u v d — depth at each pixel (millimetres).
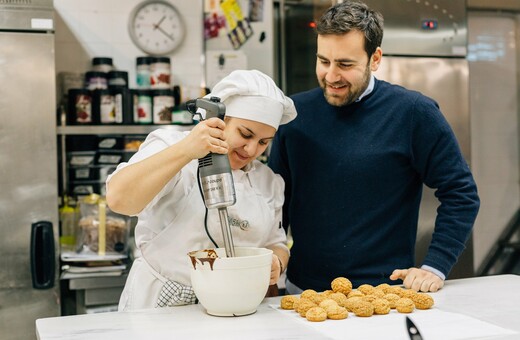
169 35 3227
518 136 3604
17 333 2576
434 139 1825
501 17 3553
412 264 1915
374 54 1803
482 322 1319
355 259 1854
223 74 3230
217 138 1337
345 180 1861
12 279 2570
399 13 2838
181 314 1424
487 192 3576
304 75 3131
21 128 2576
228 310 1376
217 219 1578
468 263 3045
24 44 2568
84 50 3150
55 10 3113
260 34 3285
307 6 3068
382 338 1208
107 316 1409
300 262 1946
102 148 3006
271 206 1724
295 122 1965
